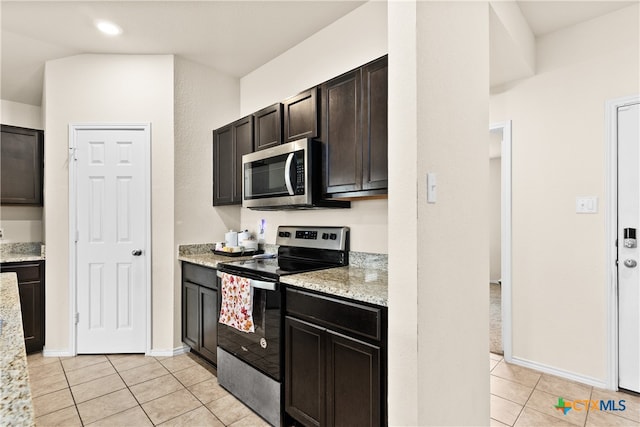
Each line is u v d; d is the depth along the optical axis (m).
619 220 2.20
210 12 2.38
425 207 1.21
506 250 2.66
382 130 1.81
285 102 2.44
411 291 1.18
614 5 2.16
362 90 1.92
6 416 0.55
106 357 2.86
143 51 2.91
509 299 2.65
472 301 1.52
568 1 2.12
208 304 2.60
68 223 2.90
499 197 5.71
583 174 2.32
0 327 0.99
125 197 2.94
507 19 1.96
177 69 3.00
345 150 2.03
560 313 2.43
